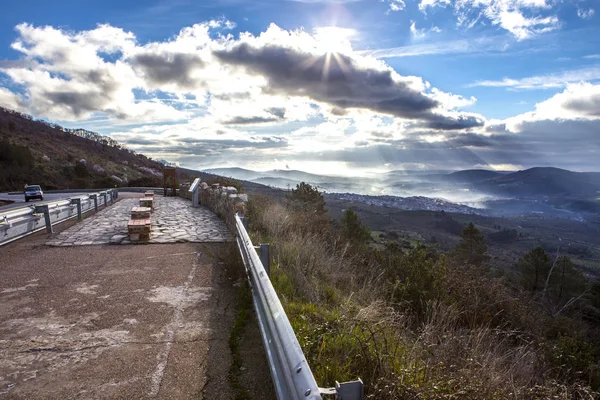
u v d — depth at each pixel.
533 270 18.00
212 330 3.96
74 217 12.70
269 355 2.67
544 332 6.81
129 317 4.29
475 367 3.22
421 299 5.88
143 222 8.96
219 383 2.98
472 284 6.77
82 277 5.87
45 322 4.14
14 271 6.20
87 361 3.29
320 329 3.58
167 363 3.27
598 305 16.44
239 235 6.47
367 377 3.00
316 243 7.95
